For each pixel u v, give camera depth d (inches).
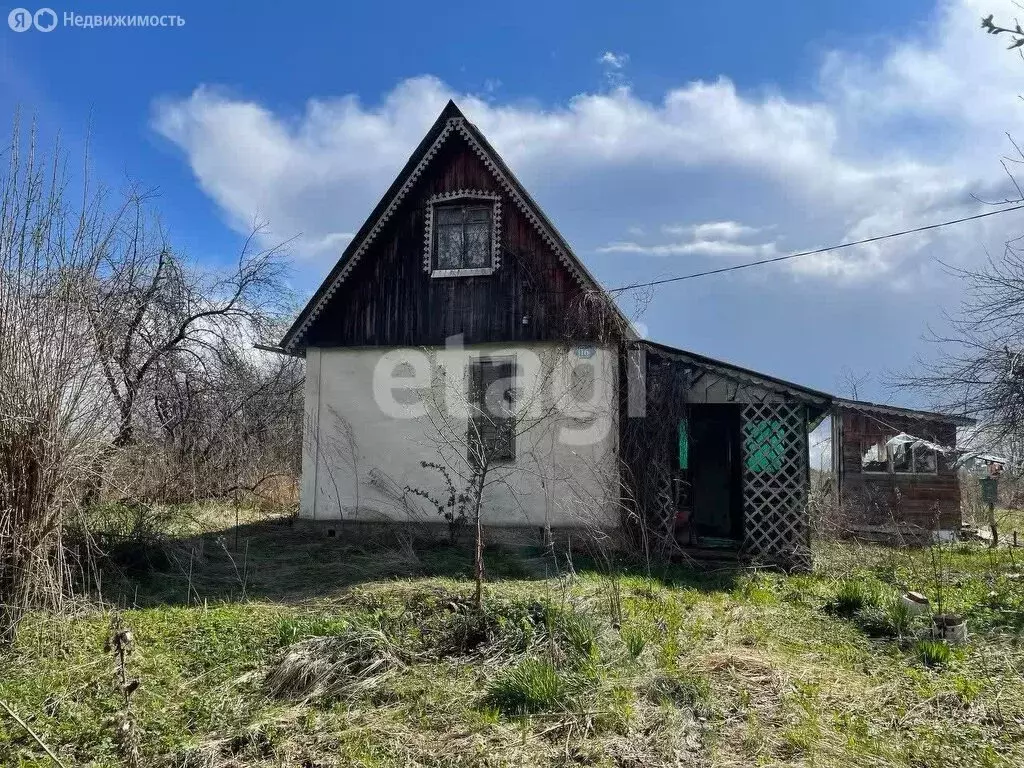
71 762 159.3
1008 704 192.4
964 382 379.9
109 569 307.1
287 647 220.2
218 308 647.1
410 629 232.8
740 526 508.1
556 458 436.5
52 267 242.1
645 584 333.1
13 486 231.0
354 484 471.2
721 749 165.0
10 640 224.8
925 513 558.6
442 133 466.6
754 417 423.2
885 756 162.2
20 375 230.7
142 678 205.2
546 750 163.2
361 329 481.7
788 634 257.8
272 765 157.2
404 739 168.4
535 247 458.3
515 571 357.1
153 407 555.2
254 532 467.8
